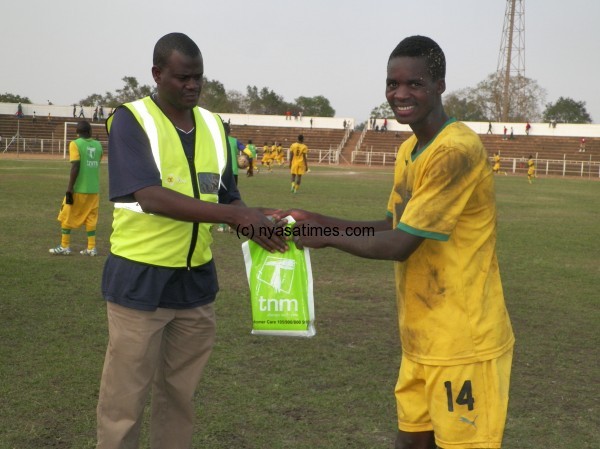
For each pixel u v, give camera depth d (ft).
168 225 10.37
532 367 17.70
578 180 136.77
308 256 10.46
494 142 188.75
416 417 9.86
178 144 10.52
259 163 178.19
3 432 13.01
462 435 9.25
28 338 18.54
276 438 13.19
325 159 189.98
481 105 285.43
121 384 10.44
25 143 178.70
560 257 34.88
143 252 10.32
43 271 27.07
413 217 8.90
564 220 53.52
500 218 54.13
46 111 198.80
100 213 47.60
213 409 14.42
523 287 27.35
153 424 11.64
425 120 9.29
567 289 27.12
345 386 15.89
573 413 14.80
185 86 10.30
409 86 9.11
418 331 9.41
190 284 10.82
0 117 193.88
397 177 10.06
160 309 10.59
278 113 317.83
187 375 11.28
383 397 15.26
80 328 19.57
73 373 16.06
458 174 8.84
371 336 19.92
